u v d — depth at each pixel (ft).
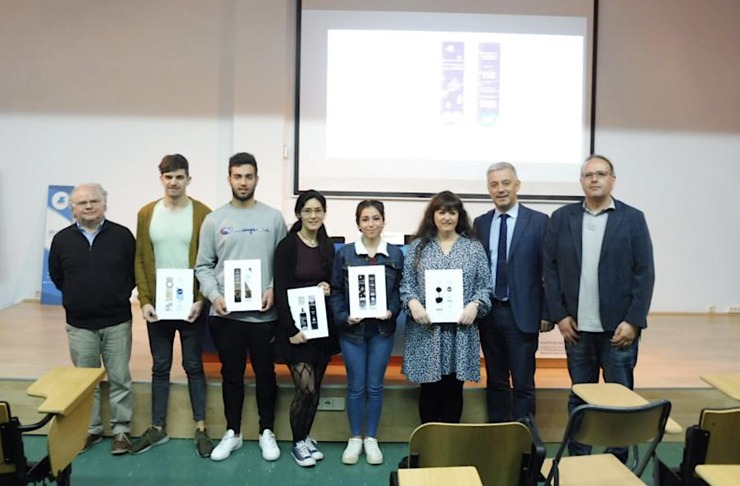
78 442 6.95
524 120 17.25
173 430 10.02
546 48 17.11
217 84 17.15
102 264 9.03
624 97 17.38
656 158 17.56
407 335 8.87
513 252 8.89
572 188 17.39
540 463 5.80
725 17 17.33
